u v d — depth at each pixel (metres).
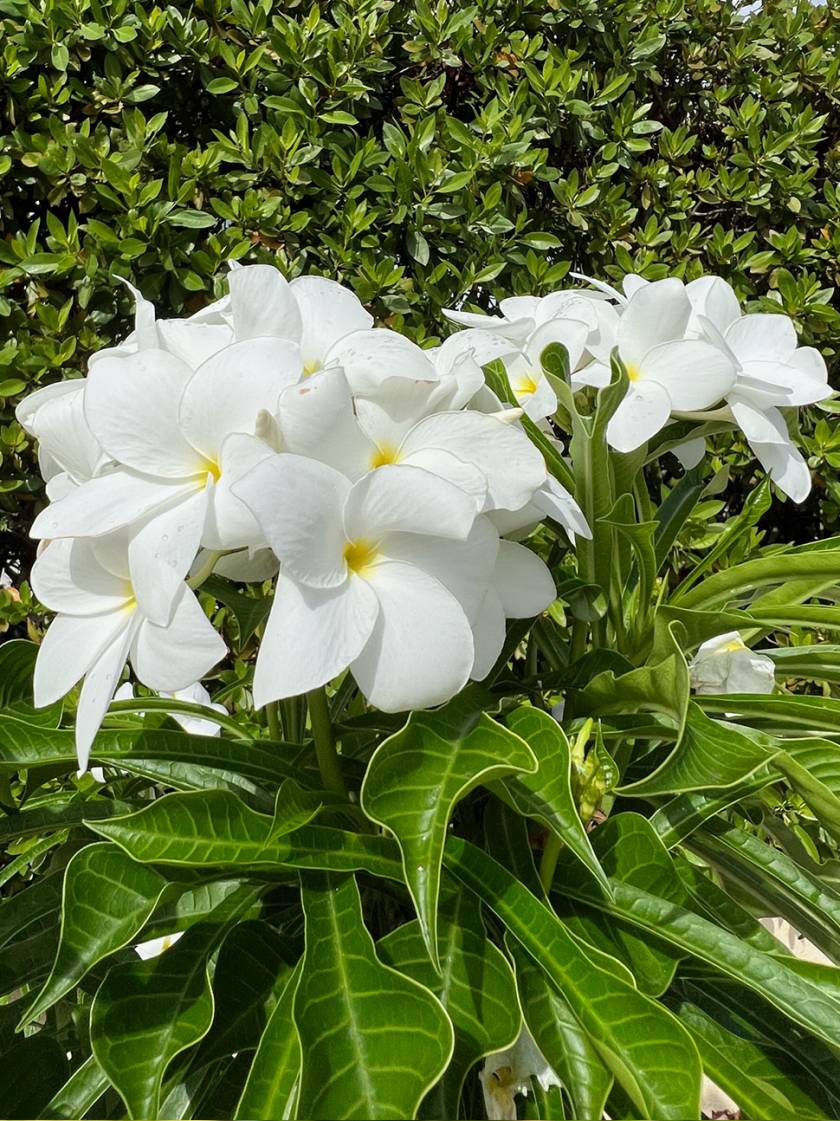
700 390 0.45
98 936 0.35
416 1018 0.31
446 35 1.00
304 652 0.31
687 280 1.08
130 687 0.51
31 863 0.81
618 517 0.45
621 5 1.12
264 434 0.34
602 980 0.33
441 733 0.36
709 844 0.45
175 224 0.90
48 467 0.45
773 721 0.45
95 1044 0.33
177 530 0.33
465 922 0.36
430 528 0.33
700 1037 0.37
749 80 1.21
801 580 0.46
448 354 0.43
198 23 0.93
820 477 1.13
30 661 0.43
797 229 1.17
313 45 0.95
